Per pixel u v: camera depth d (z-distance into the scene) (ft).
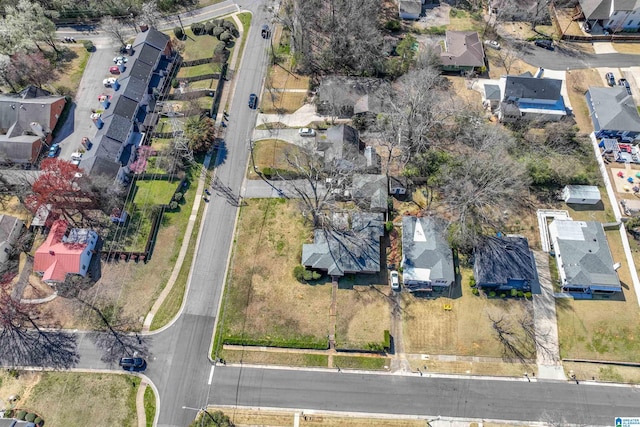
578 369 212.43
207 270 243.19
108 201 257.55
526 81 291.17
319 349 220.23
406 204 261.03
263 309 229.86
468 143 280.92
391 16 362.33
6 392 211.20
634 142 280.92
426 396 207.62
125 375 214.69
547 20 353.31
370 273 237.04
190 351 220.64
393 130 272.31
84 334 225.56
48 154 287.48
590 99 295.69
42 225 254.68
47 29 329.31
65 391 210.59
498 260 231.50
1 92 317.83
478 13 360.89
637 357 214.48
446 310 227.20
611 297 228.84
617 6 326.44
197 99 311.88
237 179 276.21
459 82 318.24
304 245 240.94
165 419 204.03
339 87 302.45
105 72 332.39
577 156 275.18
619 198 257.55
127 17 369.09
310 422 202.39
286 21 331.77
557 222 243.19
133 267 244.83
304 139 292.40
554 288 232.12
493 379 211.00
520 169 250.57
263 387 211.41
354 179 264.52
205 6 377.91
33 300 234.38
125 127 285.84
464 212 236.22
